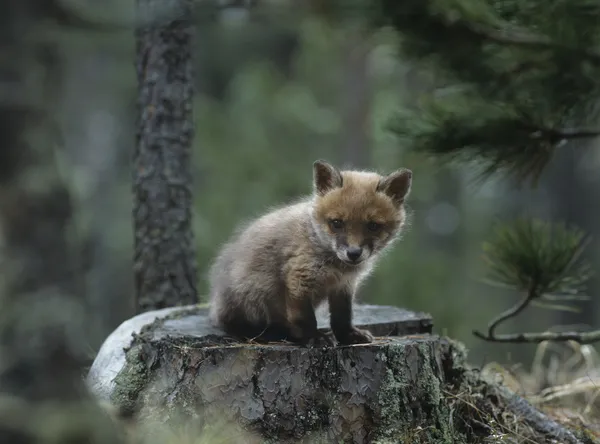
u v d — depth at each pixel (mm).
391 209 7305
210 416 6559
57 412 4121
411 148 7516
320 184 7418
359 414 6598
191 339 7125
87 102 32156
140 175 9711
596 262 26375
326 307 8688
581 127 7270
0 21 8312
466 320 22547
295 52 27734
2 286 12609
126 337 7992
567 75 6395
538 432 7559
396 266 21609
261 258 7184
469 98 7559
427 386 6969
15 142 13133
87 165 31750
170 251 9641
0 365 5867
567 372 10664
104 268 25453
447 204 30172
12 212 13266
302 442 6469
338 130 23547
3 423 3945
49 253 13391
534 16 6629
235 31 25953
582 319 26172
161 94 9617
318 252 6980
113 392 7109
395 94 24703
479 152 7234
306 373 6535
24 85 12812
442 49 7203
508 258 7867
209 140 23406
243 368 6578
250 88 24609
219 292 7547
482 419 7391
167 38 9609
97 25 9938
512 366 9930
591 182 27734
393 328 7980
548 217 27953
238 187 22531
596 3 6250
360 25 7684
